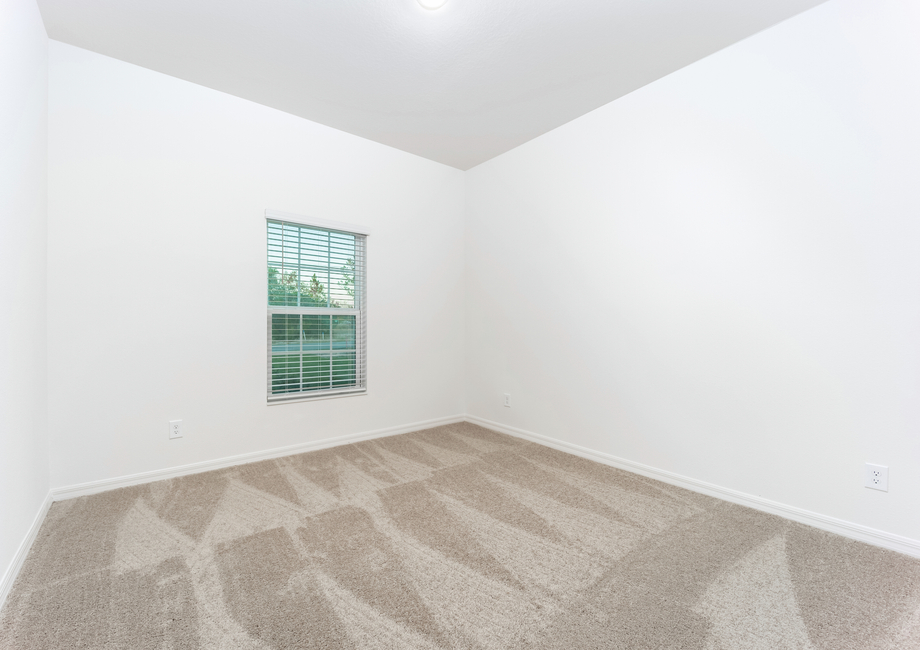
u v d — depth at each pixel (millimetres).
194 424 2537
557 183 3092
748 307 2107
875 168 1722
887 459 1717
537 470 2646
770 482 2049
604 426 2791
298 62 2309
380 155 3377
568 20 1962
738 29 2025
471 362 3916
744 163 2105
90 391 2211
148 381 2383
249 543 1729
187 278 2504
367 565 1576
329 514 2004
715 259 2227
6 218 1444
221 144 2619
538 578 1503
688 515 2020
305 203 2971
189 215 2508
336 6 1880
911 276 1649
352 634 1216
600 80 2469
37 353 1870
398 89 2572
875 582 1485
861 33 1742
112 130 2266
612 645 1181
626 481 2463
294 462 2771
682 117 2348
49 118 2090
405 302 3561
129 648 1156
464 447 3143
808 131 1897
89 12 1911
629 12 1907
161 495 2211
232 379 2676
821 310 1877
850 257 1794
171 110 2445
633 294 2613
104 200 2242
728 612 1324
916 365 1646
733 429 2174
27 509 1680
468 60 2283
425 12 1916
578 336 2959
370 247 3332
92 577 1484
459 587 1446
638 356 2592
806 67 1896
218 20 1973
